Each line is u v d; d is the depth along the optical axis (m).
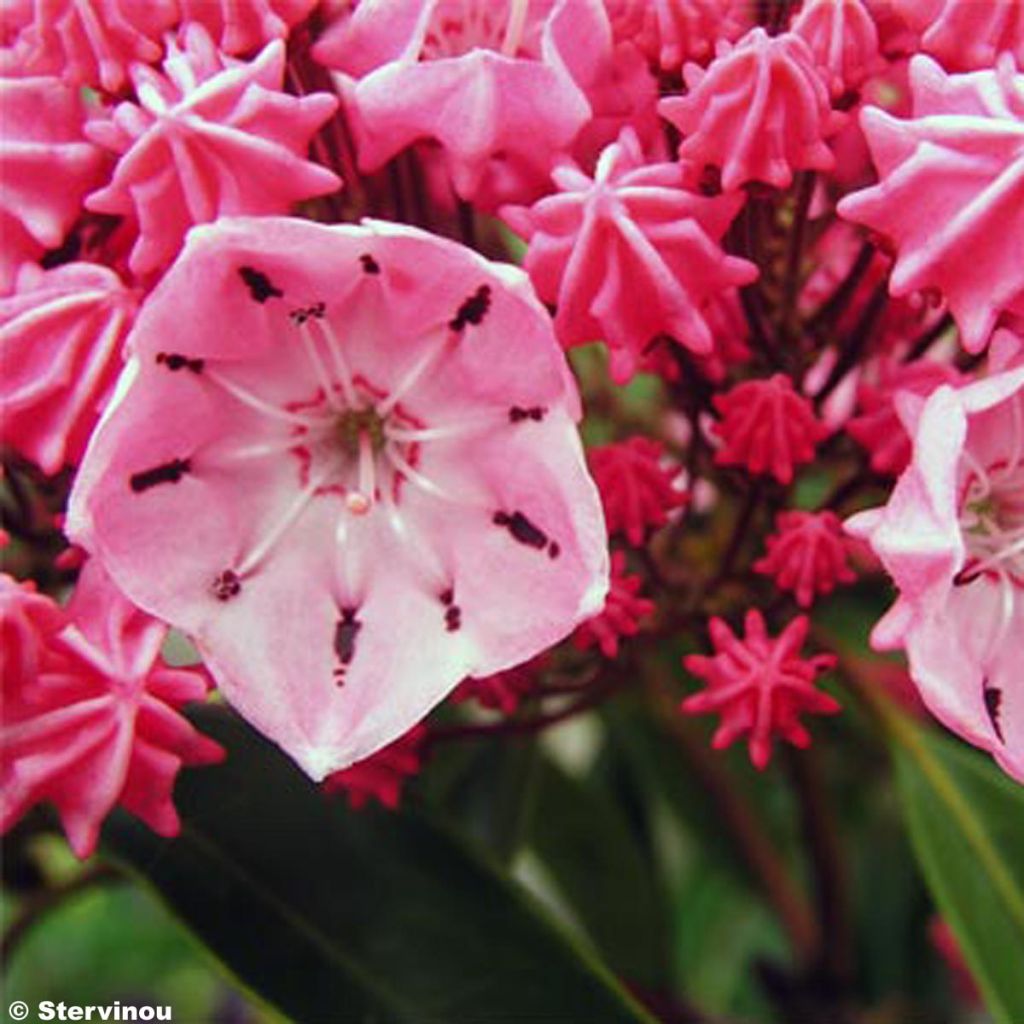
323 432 0.12
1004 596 0.11
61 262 0.12
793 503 0.13
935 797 0.13
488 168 0.12
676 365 0.13
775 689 0.12
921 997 0.16
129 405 0.11
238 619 0.11
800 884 0.17
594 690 0.13
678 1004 0.16
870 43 0.12
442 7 0.12
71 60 0.12
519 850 0.15
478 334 0.11
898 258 0.12
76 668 0.11
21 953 0.19
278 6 0.12
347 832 0.13
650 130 0.12
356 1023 0.12
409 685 0.11
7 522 0.13
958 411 0.11
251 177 0.12
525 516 0.11
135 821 0.13
